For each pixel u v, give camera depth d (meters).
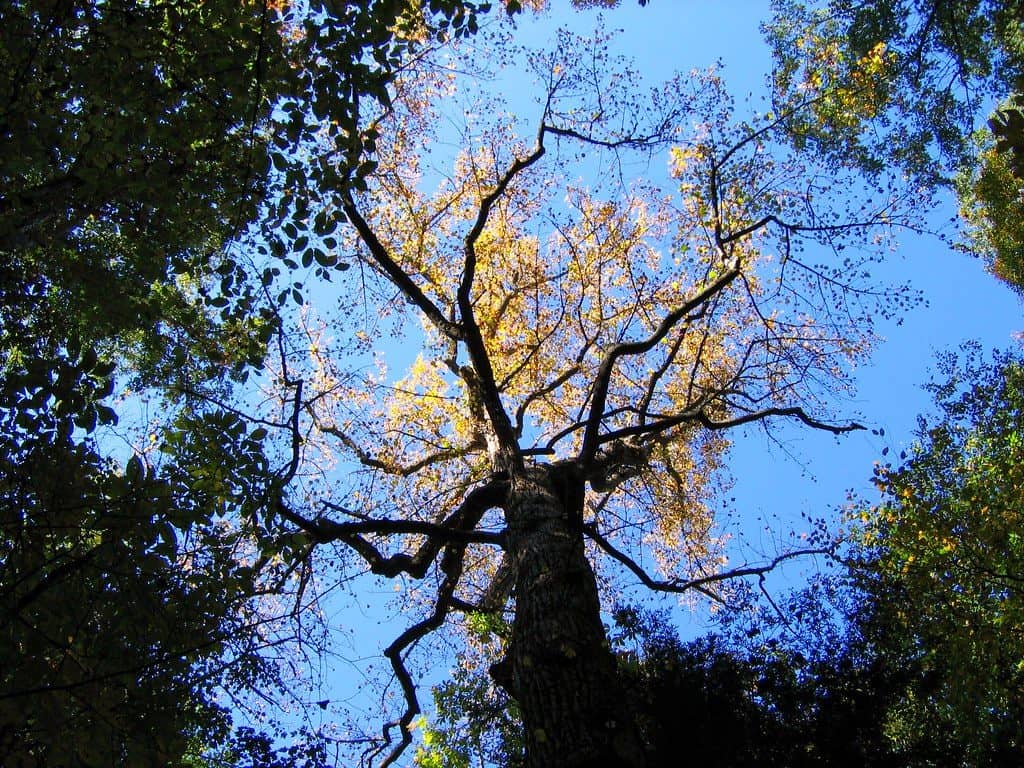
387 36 6.00
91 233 7.11
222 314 6.86
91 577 4.95
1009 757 5.85
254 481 6.21
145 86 6.02
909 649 6.72
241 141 6.38
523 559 6.88
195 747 6.02
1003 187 13.17
